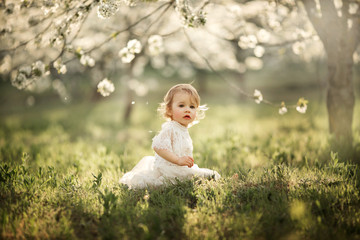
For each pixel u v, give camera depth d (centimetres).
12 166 369
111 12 281
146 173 305
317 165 330
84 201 255
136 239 204
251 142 548
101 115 1257
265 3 464
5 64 390
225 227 216
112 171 359
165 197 262
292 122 785
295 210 220
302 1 389
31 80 304
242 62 1033
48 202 257
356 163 360
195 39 786
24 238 207
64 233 209
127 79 947
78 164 366
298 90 2280
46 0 298
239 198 258
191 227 215
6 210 234
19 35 444
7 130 872
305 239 202
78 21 302
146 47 696
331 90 416
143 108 1391
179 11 290
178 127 301
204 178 302
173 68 1314
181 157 281
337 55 400
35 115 1417
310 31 452
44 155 478
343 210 234
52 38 300
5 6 316
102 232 212
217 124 873
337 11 395
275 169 304
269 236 202
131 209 241
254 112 1154
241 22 477
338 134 415
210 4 430
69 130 879
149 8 526
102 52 631
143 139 725
